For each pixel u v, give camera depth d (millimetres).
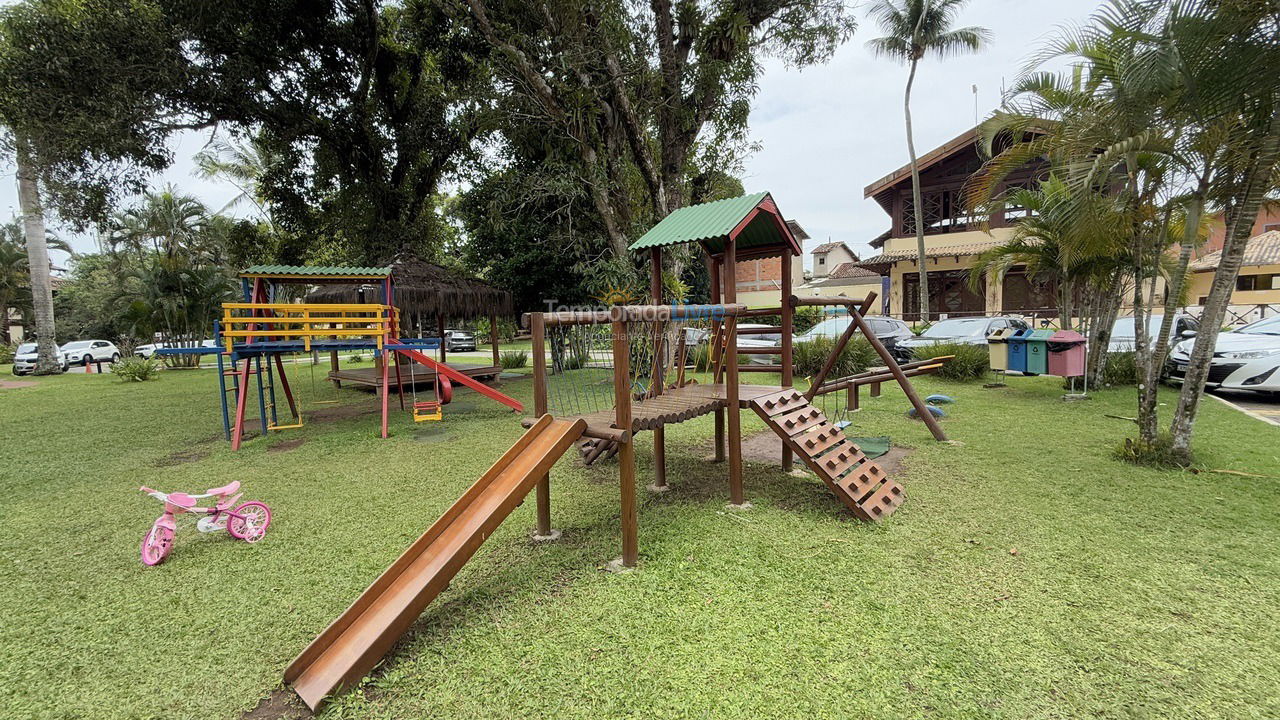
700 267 18641
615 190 11641
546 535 3889
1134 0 4211
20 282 27844
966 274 20203
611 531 3961
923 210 20891
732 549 3578
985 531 3750
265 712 2232
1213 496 4262
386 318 8000
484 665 2465
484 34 11289
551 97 10750
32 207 17891
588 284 12172
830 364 6785
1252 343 8031
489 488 3158
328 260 19250
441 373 8609
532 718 2129
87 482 5500
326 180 14562
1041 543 3527
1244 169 4711
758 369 5676
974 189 6934
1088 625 2625
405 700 2266
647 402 4254
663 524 4062
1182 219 6961
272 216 15625
